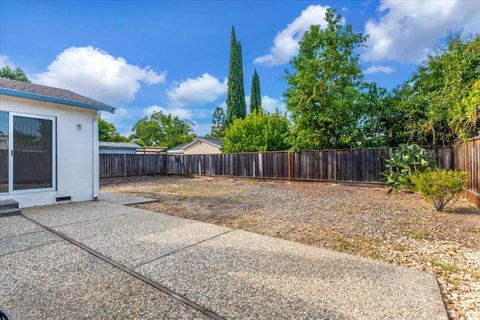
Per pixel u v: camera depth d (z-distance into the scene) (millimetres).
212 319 1903
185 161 15797
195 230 4109
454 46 10078
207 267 2756
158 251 3207
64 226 4301
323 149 11414
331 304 2082
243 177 13391
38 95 5680
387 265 2818
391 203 6520
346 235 3934
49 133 6117
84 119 6781
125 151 21203
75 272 2643
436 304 2070
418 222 4629
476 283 2459
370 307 2035
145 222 4586
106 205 6168
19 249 3266
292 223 4652
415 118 9703
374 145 10602
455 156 7797
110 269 2709
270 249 3291
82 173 6727
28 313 1979
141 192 8969
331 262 2893
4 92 5238
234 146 18641
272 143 17484
